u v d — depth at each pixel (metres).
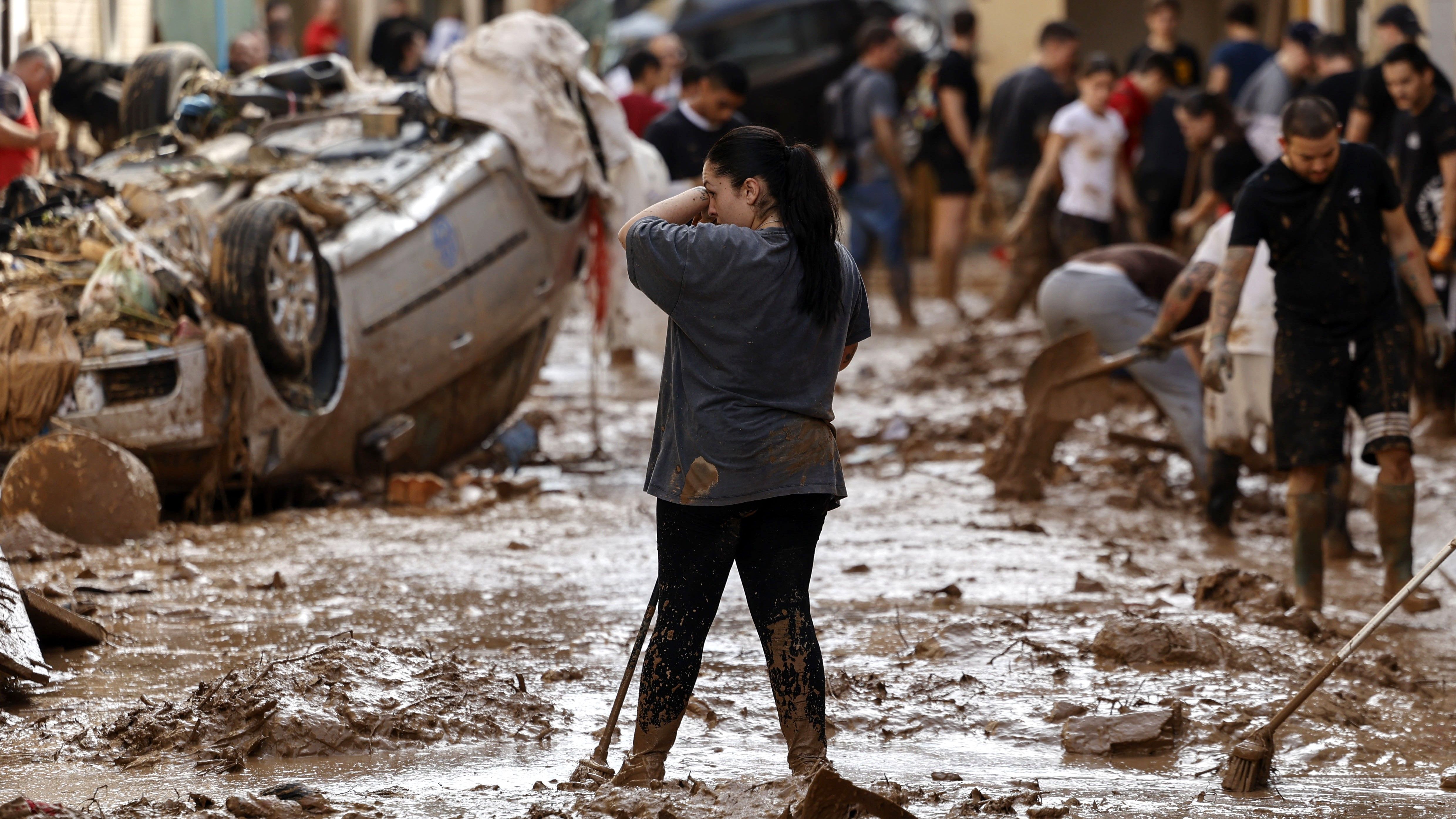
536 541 20.33
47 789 10.81
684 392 10.34
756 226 10.42
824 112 59.47
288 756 11.68
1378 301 16.41
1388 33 28.48
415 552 19.50
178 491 21.48
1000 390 34.09
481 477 24.27
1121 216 40.84
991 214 48.12
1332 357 16.45
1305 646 15.12
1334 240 16.23
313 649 13.46
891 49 44.84
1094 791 10.90
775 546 10.56
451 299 23.53
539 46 25.19
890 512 22.45
